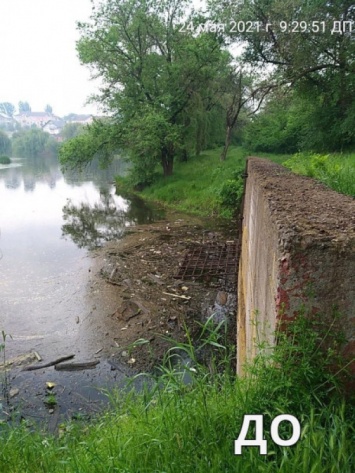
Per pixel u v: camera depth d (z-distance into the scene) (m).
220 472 1.31
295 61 11.73
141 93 19.39
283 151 20.44
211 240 11.03
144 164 20.06
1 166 47.25
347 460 1.19
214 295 7.16
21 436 2.82
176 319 6.25
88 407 4.32
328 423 1.33
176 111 19.64
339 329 1.36
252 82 17.77
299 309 1.38
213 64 18.83
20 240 11.90
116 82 19.42
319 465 1.17
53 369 5.10
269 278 1.69
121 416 2.41
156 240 11.23
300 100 14.83
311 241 1.34
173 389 1.93
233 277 7.98
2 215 16.12
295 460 1.21
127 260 9.32
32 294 7.55
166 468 1.40
